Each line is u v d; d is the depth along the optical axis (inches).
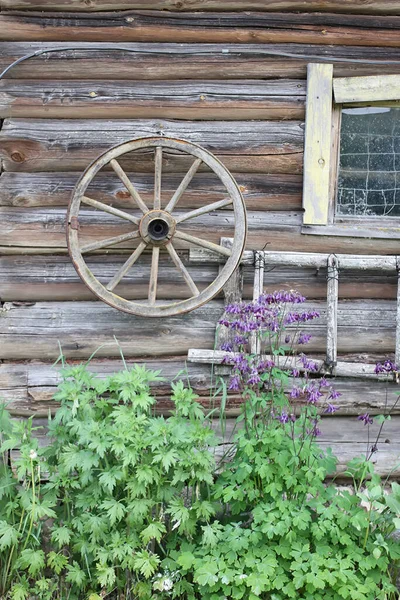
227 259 180.5
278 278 187.0
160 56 183.2
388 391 188.2
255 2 182.7
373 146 190.2
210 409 184.5
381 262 182.5
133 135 182.5
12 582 156.9
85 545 147.8
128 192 182.5
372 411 188.1
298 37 183.9
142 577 153.7
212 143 183.5
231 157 184.1
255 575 143.5
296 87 184.7
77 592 154.4
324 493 155.3
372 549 151.3
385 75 184.1
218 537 148.6
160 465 151.2
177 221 174.6
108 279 183.9
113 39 182.7
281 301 160.4
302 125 184.7
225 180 175.2
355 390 187.5
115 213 174.6
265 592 148.9
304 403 184.4
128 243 182.7
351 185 190.9
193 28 183.2
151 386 185.0
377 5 184.1
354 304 188.5
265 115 184.5
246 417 159.2
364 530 154.1
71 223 173.2
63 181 183.3
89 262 184.1
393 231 186.2
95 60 182.2
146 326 185.5
